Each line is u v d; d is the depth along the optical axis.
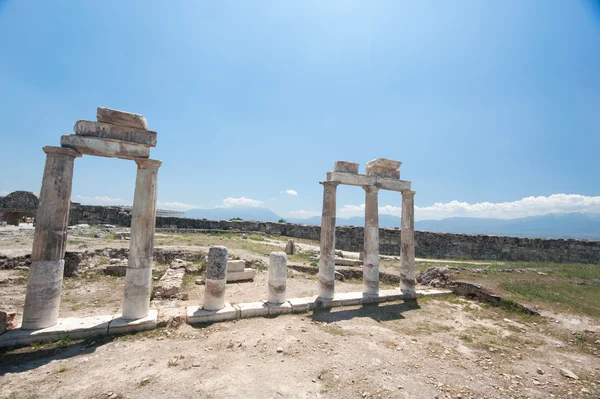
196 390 5.31
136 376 5.70
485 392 5.75
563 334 8.95
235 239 25.95
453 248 26.25
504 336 8.71
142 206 8.33
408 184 13.22
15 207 29.08
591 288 13.76
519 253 26.06
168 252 17.09
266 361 6.49
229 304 9.83
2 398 4.97
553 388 5.98
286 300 10.59
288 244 21.86
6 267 12.62
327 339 7.82
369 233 12.36
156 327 8.06
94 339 7.30
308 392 5.41
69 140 7.56
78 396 5.08
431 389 5.74
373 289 12.12
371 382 5.84
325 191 11.73
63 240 7.66
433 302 12.11
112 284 12.63
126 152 8.16
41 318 7.21
